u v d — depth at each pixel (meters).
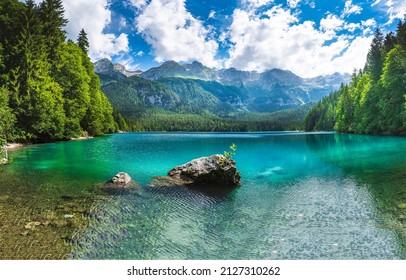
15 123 31.67
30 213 9.54
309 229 8.86
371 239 8.03
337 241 7.99
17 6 35.91
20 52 33.97
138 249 7.47
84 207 10.33
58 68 41.25
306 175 16.94
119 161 21.70
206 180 14.80
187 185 14.41
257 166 20.66
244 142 45.97
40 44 36.88
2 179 14.48
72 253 7.07
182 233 8.56
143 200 11.55
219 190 13.69
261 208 10.96
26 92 33.66
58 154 24.91
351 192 12.62
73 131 43.09
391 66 47.41
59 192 12.14
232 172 14.63
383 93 49.81
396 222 9.03
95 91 54.44
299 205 11.23
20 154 24.34
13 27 34.91
